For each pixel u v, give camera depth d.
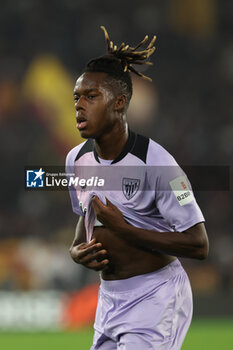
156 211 12.13
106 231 12.09
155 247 11.69
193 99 79.81
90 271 47.62
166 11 82.94
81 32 80.25
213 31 82.88
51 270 47.56
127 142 12.05
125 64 12.18
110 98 11.82
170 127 74.62
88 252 12.02
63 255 48.56
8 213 66.12
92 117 11.74
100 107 11.75
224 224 65.50
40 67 70.12
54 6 80.75
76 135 66.62
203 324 40.44
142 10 82.69
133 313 11.92
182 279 12.37
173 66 81.81
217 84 81.00
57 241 58.12
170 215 11.84
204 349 29.95
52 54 77.88
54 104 68.31
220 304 43.31
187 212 11.79
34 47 78.19
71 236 59.00
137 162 11.87
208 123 77.81
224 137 76.19
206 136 76.12
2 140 69.00
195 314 42.81
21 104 69.88
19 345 32.03
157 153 11.90
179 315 12.19
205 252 11.93
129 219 11.98
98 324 12.51
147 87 71.94
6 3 79.75
